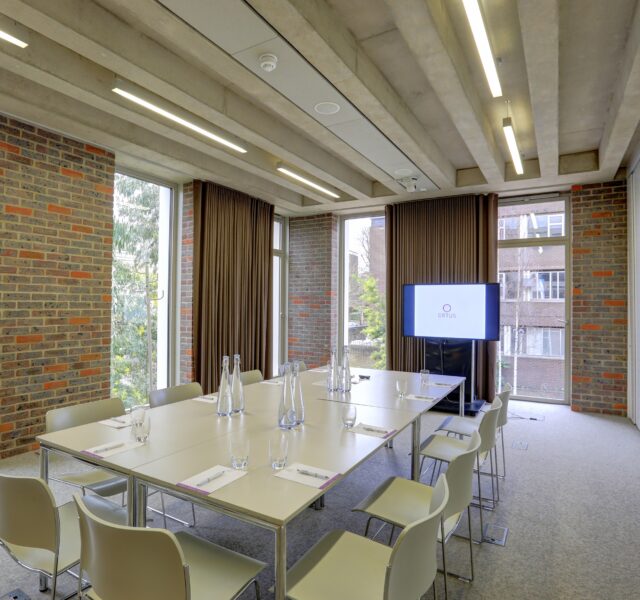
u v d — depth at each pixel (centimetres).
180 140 399
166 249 529
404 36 247
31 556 167
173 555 118
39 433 364
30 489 153
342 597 140
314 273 703
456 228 593
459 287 553
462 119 351
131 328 486
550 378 583
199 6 218
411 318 584
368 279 689
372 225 687
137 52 270
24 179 354
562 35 280
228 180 523
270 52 258
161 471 170
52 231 374
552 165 462
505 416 314
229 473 168
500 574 219
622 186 513
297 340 717
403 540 122
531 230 592
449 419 358
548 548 242
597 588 208
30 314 359
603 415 519
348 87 300
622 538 252
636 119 349
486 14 260
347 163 532
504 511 284
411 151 421
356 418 248
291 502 144
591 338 529
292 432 221
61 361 380
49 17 225
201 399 296
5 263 343
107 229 416
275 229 713
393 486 223
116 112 339
